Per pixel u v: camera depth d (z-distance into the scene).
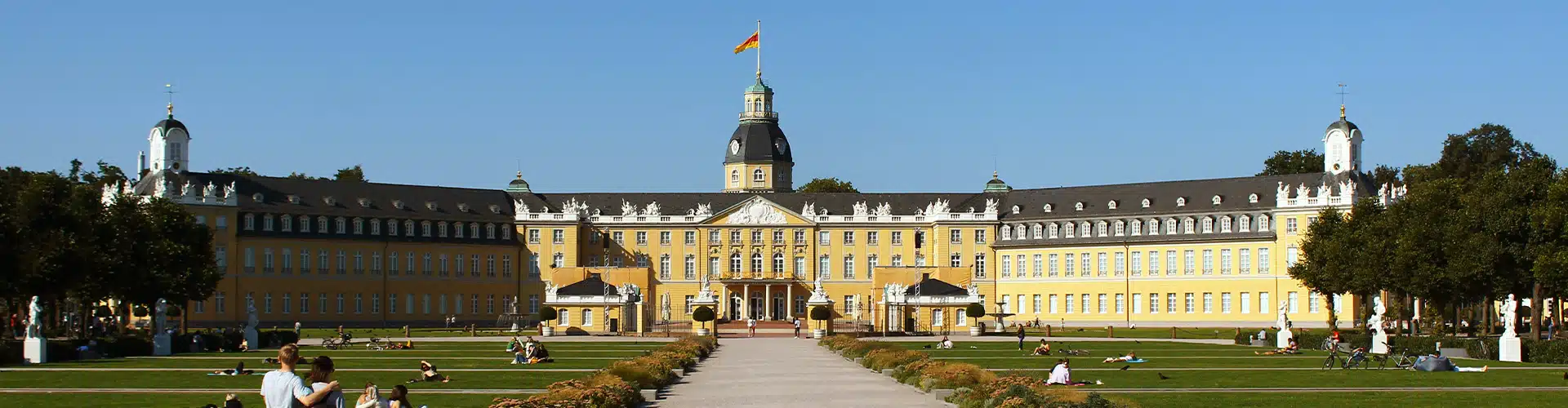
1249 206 178.88
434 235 187.50
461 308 189.25
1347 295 171.38
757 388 67.75
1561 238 101.50
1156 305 183.88
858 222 198.25
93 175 167.38
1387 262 117.56
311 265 176.88
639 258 197.88
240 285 170.62
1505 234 106.44
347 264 179.88
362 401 41.91
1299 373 76.25
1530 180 108.44
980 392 57.69
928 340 130.12
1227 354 97.69
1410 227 115.50
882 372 77.25
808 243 198.25
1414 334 134.00
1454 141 194.12
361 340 123.25
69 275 96.81
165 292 112.31
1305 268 131.88
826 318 153.25
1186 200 184.62
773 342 128.25
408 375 74.00
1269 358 91.81
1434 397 61.38
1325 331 132.00
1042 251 192.00
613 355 97.50
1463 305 134.62
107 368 78.94
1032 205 195.88
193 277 120.12
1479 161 192.25
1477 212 108.44
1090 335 145.25
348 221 180.75
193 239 124.75
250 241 171.62
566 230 194.50
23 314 117.88
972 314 153.38
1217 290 180.00
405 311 184.12
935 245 196.25
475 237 191.38
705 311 148.62
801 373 78.69
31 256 92.38
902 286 164.25
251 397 60.41
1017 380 60.72
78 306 130.12
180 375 73.56
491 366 82.00
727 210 198.00
